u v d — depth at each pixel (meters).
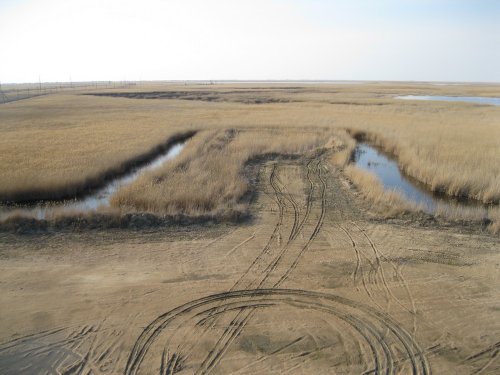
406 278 8.24
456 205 13.96
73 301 7.16
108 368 5.59
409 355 5.97
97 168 17.61
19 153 21.19
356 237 10.41
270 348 6.05
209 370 5.57
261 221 11.54
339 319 6.80
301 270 8.50
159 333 6.33
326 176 17.53
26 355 5.82
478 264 8.95
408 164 19.58
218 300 7.29
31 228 10.47
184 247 9.59
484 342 6.31
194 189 13.64
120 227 10.73
